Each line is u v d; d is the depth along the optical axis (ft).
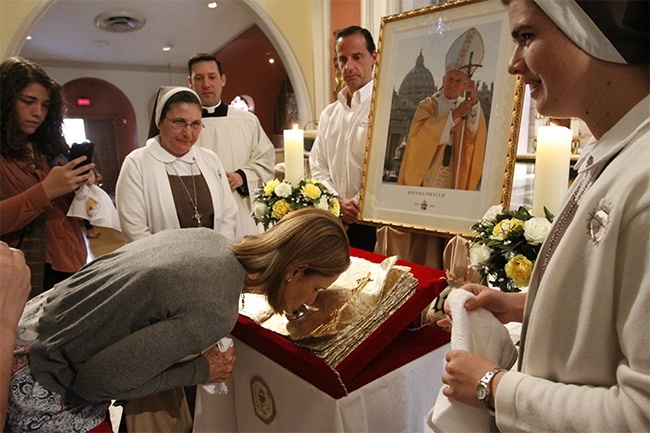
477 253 3.70
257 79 30.32
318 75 14.26
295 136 5.52
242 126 8.80
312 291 3.51
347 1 12.55
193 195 6.42
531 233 3.26
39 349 3.42
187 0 17.33
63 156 5.89
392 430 3.61
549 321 1.92
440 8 4.85
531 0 1.85
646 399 1.51
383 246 5.73
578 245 1.81
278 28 14.37
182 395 5.00
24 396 3.42
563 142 3.49
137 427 4.66
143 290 3.25
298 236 3.30
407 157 5.24
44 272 5.61
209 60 8.59
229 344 3.97
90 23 20.11
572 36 1.75
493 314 2.88
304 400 3.47
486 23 4.48
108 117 36.55
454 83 4.75
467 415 2.35
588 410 1.68
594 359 1.78
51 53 26.58
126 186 6.16
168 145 6.33
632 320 1.58
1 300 2.56
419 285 3.69
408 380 3.66
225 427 4.71
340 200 6.14
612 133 1.82
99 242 18.53
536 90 2.10
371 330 3.42
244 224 8.44
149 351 3.09
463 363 2.24
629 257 1.61
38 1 12.16
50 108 5.73
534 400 1.86
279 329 3.79
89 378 3.17
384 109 5.49
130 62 31.01
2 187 5.39
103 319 3.30
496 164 4.44
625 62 1.71
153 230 6.30
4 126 5.37
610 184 1.73
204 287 3.23
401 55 5.29
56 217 5.83
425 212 5.05
